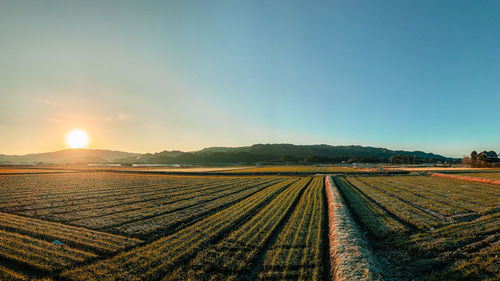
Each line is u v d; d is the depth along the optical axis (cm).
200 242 1559
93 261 1298
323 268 1234
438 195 3450
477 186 4472
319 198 3244
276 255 1366
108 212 2434
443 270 1199
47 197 3331
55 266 1220
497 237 1628
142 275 1144
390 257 1389
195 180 6072
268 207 2642
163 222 2061
